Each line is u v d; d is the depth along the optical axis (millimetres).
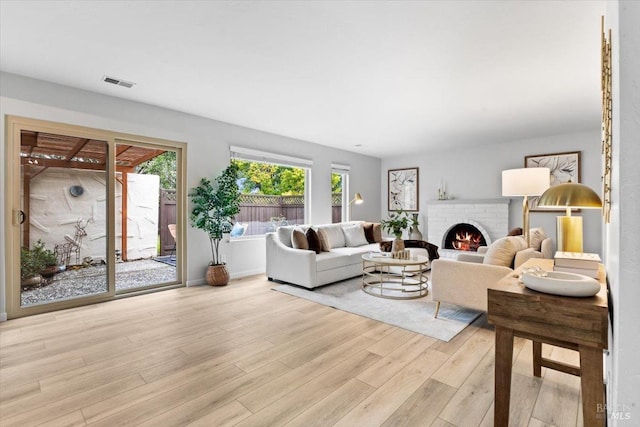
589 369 1218
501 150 5922
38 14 2053
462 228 6492
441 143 6012
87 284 3504
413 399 1758
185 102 3771
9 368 2080
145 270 5223
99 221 3561
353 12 2010
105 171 3588
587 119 4367
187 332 2697
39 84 3111
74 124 3314
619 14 855
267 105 3863
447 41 2354
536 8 1947
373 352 2330
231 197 4293
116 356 2256
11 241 3006
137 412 1640
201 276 4387
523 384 1904
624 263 863
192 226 4285
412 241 5250
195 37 2328
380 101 3682
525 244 2980
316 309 3314
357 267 4773
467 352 2330
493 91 3350
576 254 1805
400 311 3230
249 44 2420
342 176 6918
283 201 5949
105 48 2498
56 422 1558
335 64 2748
